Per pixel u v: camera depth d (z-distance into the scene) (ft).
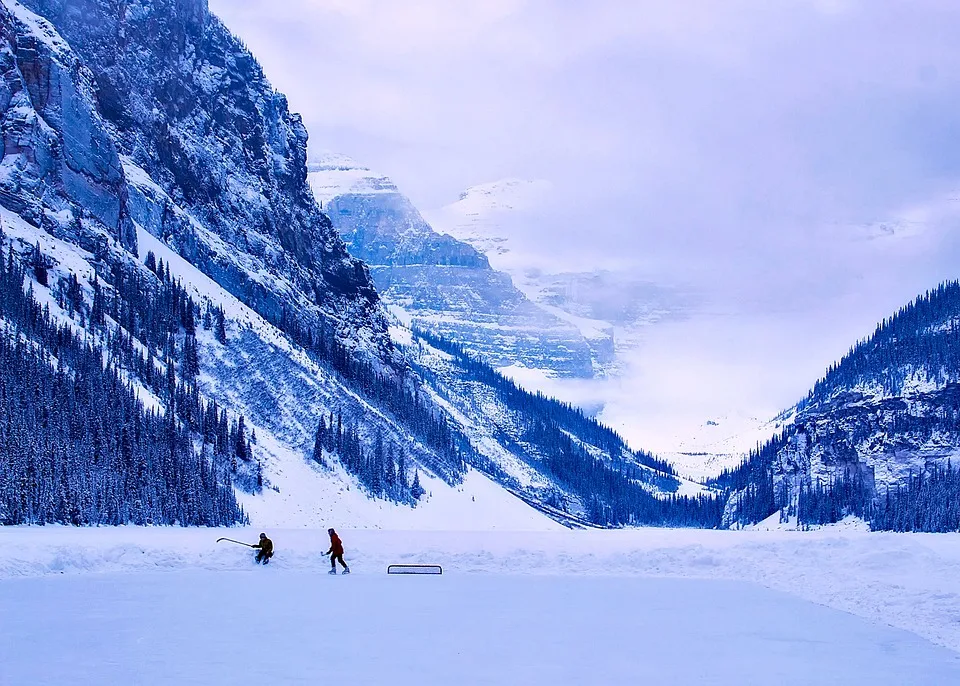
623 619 197.57
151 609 201.87
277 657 156.15
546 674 146.61
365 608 208.54
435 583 254.27
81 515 434.30
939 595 218.59
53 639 168.55
